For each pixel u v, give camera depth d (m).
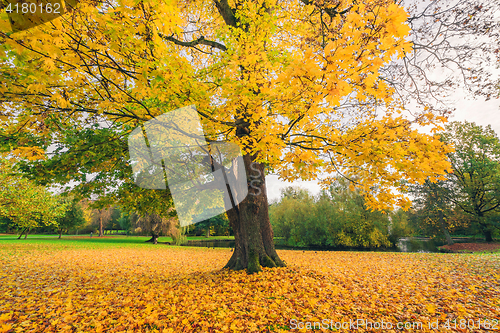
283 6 7.23
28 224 17.80
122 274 7.61
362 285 5.04
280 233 28.19
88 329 3.32
